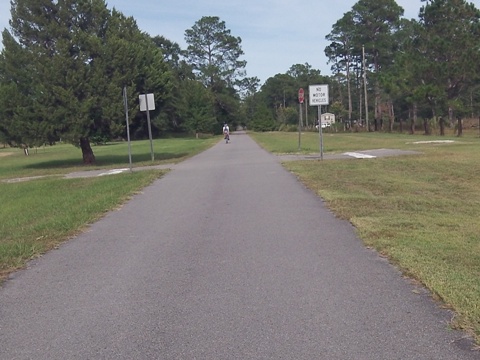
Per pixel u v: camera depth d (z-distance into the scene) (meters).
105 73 27.30
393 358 4.23
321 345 4.52
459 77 44.94
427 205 10.90
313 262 7.02
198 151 35.66
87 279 6.68
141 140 82.25
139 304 5.70
